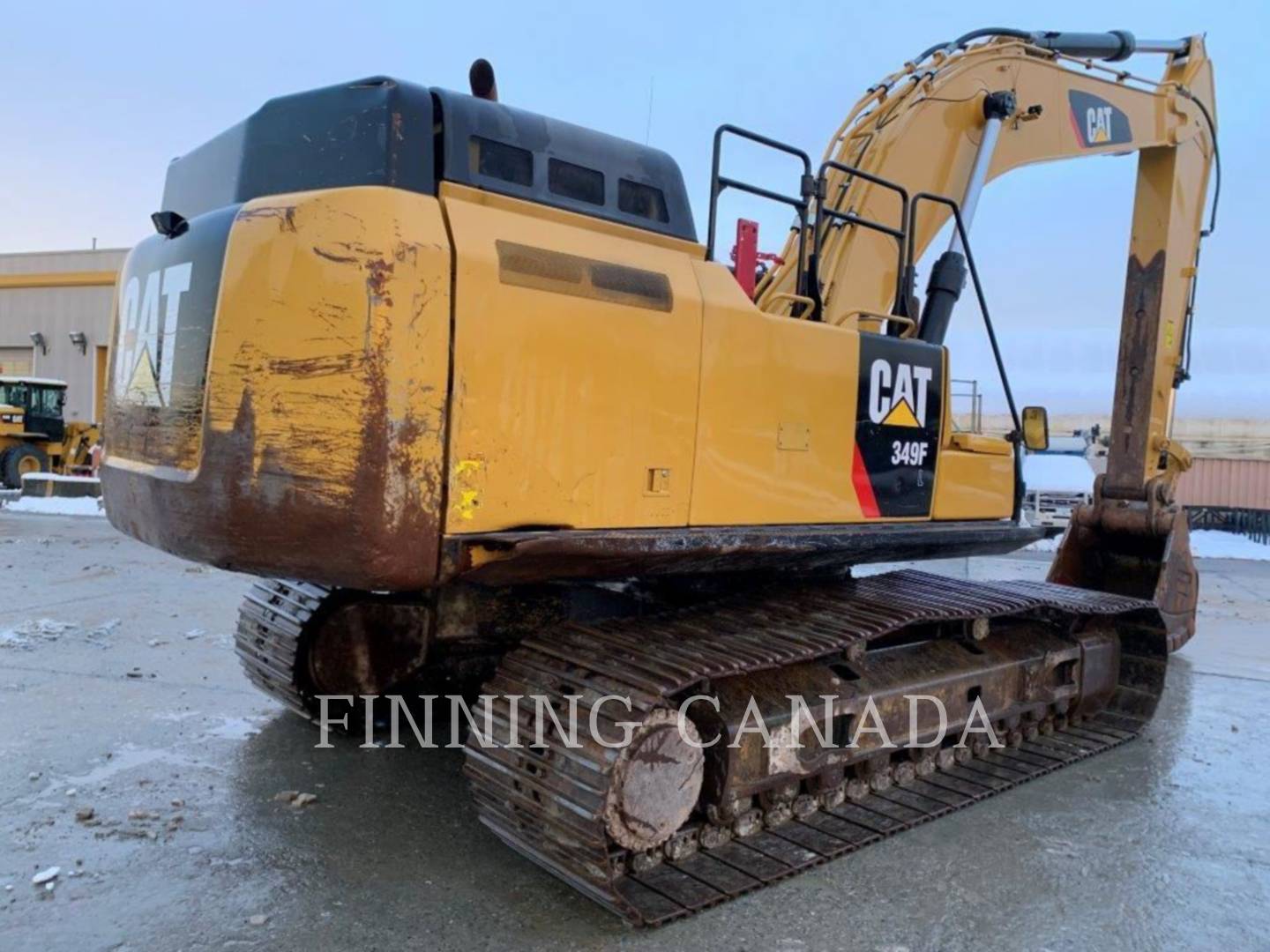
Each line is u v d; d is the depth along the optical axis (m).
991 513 4.92
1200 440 32.50
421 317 2.90
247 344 3.04
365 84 3.10
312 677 4.76
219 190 3.52
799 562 4.22
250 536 3.04
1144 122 7.02
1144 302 7.20
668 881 3.38
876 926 3.20
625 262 3.39
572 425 3.22
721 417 3.63
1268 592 11.30
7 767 4.32
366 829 3.84
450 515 2.96
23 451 20.08
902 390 4.37
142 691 5.53
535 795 3.27
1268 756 5.15
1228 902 3.46
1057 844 3.91
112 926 3.04
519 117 3.32
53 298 29.44
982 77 5.98
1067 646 5.20
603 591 4.41
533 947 3.00
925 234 5.65
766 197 4.00
